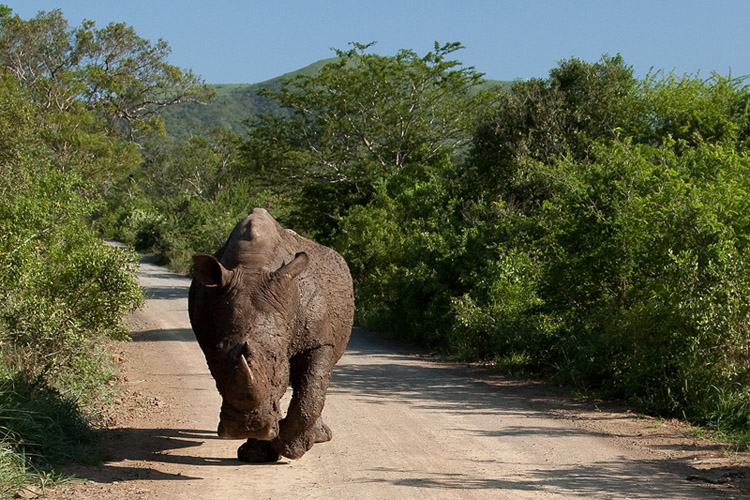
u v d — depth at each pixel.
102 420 9.52
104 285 10.73
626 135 21.59
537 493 6.55
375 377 13.45
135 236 60.62
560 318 14.38
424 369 14.58
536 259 15.90
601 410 10.61
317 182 34.22
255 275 6.30
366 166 32.69
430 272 19.17
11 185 13.40
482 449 8.27
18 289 10.02
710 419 9.55
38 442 7.36
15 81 30.97
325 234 33.34
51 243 12.29
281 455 7.68
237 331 6.02
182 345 17.69
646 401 10.62
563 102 21.66
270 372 6.00
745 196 11.91
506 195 21.44
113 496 6.29
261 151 35.66
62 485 6.53
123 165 50.22
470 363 15.40
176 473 7.17
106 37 65.94
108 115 66.62
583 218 13.32
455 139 39.00
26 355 9.61
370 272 24.86
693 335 10.52
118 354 16.03
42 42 61.62
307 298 7.04
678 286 10.86
